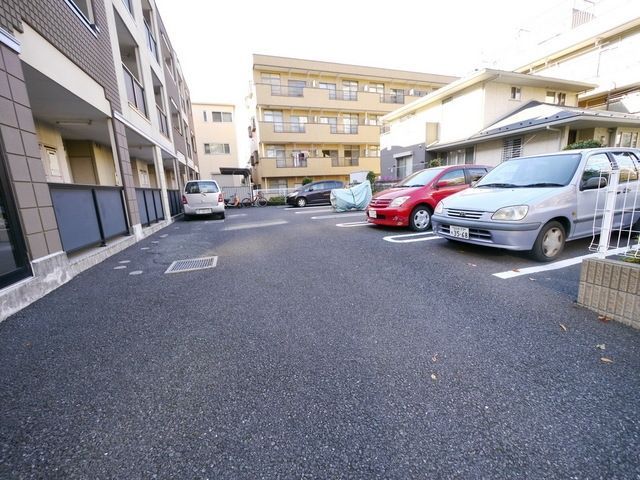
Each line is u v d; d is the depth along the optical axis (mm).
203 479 1169
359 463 1223
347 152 23875
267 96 20625
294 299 2934
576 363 1815
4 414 1528
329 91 22062
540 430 1354
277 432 1381
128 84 7301
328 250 4902
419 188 6125
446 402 1536
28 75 3922
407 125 17453
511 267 3609
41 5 3826
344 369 1827
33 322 2584
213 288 3336
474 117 13500
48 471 1209
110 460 1257
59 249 3615
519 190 3934
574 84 13758
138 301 3020
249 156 30016
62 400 1625
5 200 2881
